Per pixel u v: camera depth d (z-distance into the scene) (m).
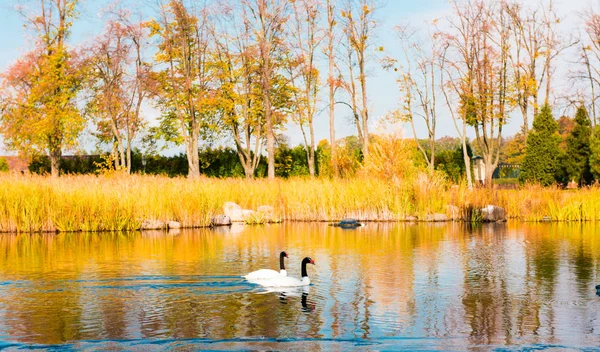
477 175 58.00
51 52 50.53
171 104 54.88
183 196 29.64
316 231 27.17
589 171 47.00
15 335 10.90
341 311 12.43
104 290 14.22
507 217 33.03
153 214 28.47
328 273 16.38
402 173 35.69
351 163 48.78
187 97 52.84
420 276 15.95
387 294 13.89
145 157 56.41
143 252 20.08
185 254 19.64
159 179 32.47
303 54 52.25
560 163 47.84
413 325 11.52
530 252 20.08
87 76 50.53
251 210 32.16
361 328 11.34
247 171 54.69
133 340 10.64
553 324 11.62
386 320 11.83
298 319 11.86
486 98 48.91
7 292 14.03
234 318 11.90
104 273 16.22
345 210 32.72
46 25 49.50
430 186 33.06
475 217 32.12
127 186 28.97
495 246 21.58
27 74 48.59
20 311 12.41
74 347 10.30
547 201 33.16
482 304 13.05
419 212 32.28
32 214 26.27
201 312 12.30
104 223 27.03
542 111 47.56
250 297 13.56
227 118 53.88
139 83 50.69
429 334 11.00
